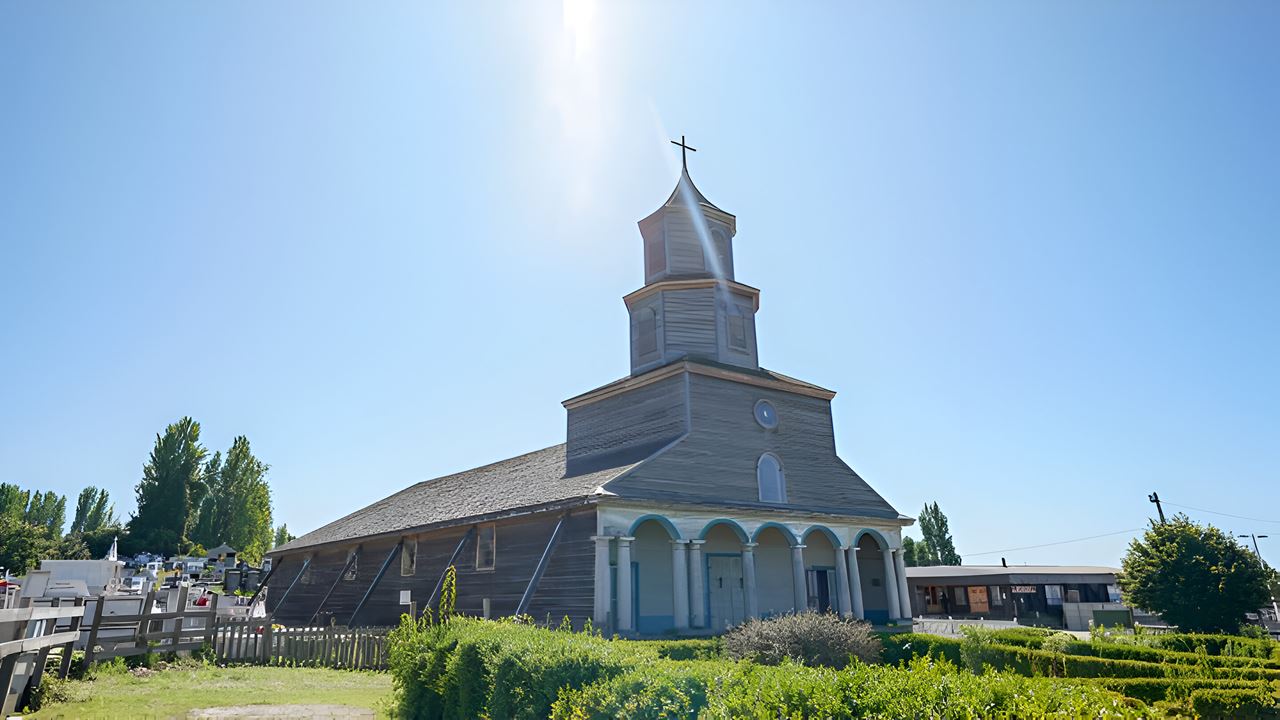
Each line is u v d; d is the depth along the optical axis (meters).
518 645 8.70
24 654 12.62
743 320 30.20
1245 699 10.92
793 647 14.70
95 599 18.67
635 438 27.81
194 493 102.25
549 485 26.73
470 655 9.56
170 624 20.11
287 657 20.91
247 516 104.94
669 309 29.09
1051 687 5.30
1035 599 54.44
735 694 5.77
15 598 13.00
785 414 28.48
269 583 44.53
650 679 6.58
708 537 26.05
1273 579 29.56
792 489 27.47
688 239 30.83
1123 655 16.94
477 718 9.19
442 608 14.76
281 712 12.73
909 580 55.72
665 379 27.00
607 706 6.66
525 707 8.01
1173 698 11.79
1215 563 28.66
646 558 24.55
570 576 22.23
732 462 26.06
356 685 16.58
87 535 94.62
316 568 39.19
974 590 56.84
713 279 29.20
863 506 29.64
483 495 30.81
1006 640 19.28
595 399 30.16
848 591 27.70
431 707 10.83
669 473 24.20
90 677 16.02
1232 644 19.30
